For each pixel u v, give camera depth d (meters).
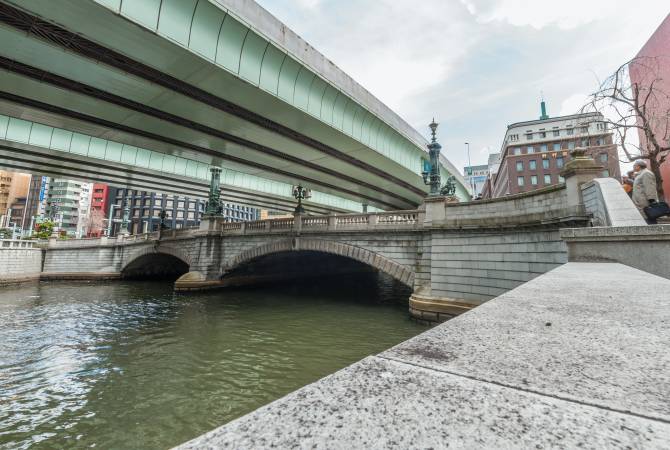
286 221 25.00
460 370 1.26
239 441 0.83
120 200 92.81
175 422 8.02
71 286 35.00
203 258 29.08
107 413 8.42
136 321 18.00
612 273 4.49
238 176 40.06
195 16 13.02
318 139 22.45
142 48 12.98
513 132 58.34
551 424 0.83
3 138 22.77
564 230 7.04
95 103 17.67
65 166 30.42
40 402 8.98
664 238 5.77
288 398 1.12
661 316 2.02
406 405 1.00
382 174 31.17
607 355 1.37
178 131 21.06
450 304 15.40
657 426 0.79
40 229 56.03
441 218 16.39
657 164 12.78
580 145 15.49
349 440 0.81
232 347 13.33
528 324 1.90
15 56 13.70
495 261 14.38
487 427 0.84
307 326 16.41
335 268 41.69
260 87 15.88
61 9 10.95
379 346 13.14
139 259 38.88
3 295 28.53
